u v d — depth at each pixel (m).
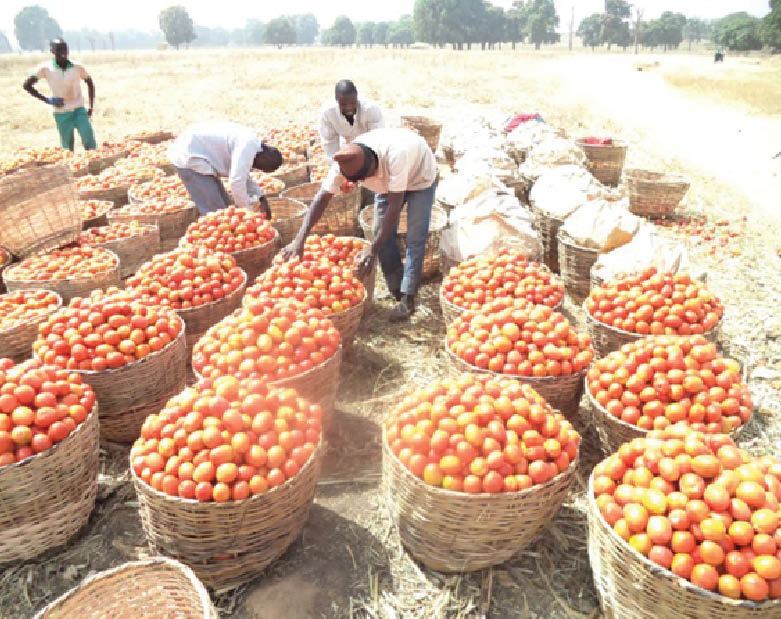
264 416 3.71
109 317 4.85
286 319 4.78
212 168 7.89
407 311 7.04
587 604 3.74
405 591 3.82
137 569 3.29
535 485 3.53
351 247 6.92
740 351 6.41
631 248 6.76
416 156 6.18
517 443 3.65
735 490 3.19
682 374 4.27
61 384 4.01
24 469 3.64
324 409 4.90
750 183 14.11
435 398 3.96
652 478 3.43
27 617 3.68
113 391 4.67
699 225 10.51
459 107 25.22
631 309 5.54
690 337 4.59
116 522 4.36
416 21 173.00
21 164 11.07
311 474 3.84
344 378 6.05
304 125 14.65
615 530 3.29
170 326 5.08
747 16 194.50
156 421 3.80
